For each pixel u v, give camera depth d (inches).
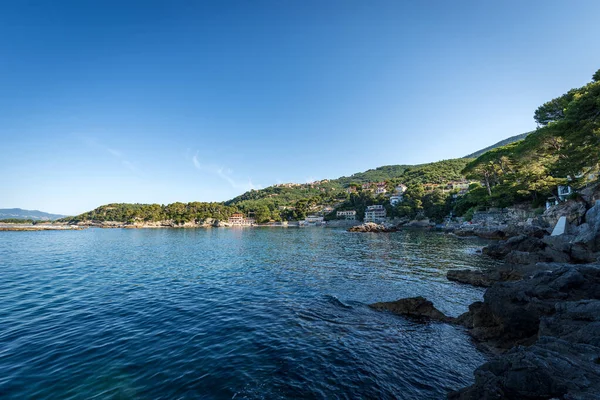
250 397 296.0
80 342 430.0
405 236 2827.3
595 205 1182.3
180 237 3474.4
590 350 264.5
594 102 1080.8
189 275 1003.9
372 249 1784.0
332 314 578.2
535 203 2330.2
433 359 391.9
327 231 4493.1
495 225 2438.5
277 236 3390.7
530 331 420.8
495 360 276.4
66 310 590.2
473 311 533.6
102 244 2425.0
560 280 461.4
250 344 430.0
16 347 407.8
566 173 1797.5
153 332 475.5
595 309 335.0
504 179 2443.4
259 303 655.8
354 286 823.1
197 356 388.2
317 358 387.2
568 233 1343.5
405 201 4953.3
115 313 575.2
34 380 320.5
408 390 316.2
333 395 303.0
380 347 426.6
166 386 313.7
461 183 5605.3
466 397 257.3
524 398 228.8
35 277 947.3
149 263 1298.0
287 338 454.9
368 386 322.0
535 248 1230.3
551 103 1987.0
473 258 1326.3
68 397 289.6
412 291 766.5
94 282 874.1
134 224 7672.2
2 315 553.0
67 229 6673.2
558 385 221.6
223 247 2084.2
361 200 6589.6
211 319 544.4
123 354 391.5
